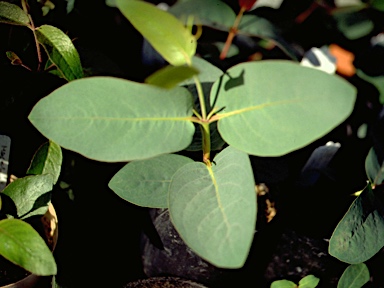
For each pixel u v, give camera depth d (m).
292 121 0.20
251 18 0.29
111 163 0.38
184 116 0.22
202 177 0.23
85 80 0.20
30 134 0.35
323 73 0.19
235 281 0.31
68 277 0.34
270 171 0.30
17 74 0.32
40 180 0.29
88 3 0.37
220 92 0.21
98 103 0.21
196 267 0.30
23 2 0.29
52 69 0.32
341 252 0.26
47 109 0.21
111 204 0.38
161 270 0.31
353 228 0.26
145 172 0.27
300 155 0.33
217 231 0.21
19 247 0.24
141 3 0.19
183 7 0.29
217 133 0.27
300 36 0.32
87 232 0.37
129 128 0.21
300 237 0.30
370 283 0.32
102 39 0.39
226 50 0.31
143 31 0.20
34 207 0.28
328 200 0.31
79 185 0.37
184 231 0.21
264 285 0.31
